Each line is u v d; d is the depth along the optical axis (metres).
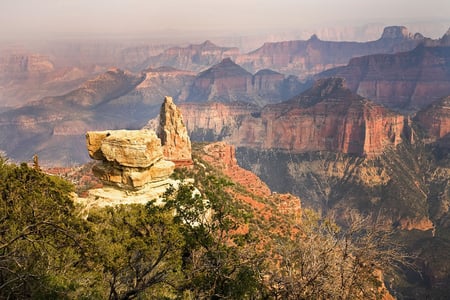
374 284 22.89
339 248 22.62
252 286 21.27
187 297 21.53
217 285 22.00
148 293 22.27
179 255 23.53
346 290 21.39
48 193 23.53
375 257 22.81
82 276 20.62
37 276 17.84
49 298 18.27
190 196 23.67
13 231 19.22
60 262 20.31
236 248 23.16
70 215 23.12
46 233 20.69
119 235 23.88
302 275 21.66
